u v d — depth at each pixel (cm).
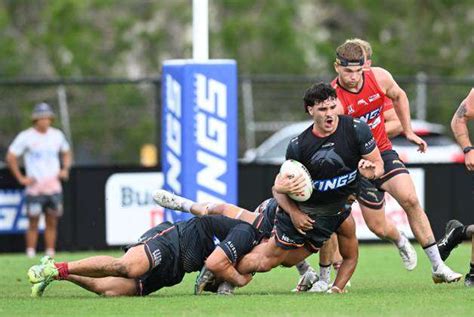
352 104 3359
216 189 4438
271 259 3036
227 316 2581
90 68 9281
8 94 6525
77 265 2964
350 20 10219
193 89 4416
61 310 2730
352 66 3256
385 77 3394
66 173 5419
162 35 9712
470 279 3266
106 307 2770
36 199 5331
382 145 3403
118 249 5591
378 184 3391
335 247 3309
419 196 5691
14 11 9912
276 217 3016
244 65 9256
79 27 9481
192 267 3058
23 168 5578
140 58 9750
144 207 5594
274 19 9388
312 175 2934
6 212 5544
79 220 5575
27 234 5403
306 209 2986
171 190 4503
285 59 9275
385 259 4584
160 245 3011
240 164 5612
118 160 6656
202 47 4441
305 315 2591
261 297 2969
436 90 6681
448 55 9769
